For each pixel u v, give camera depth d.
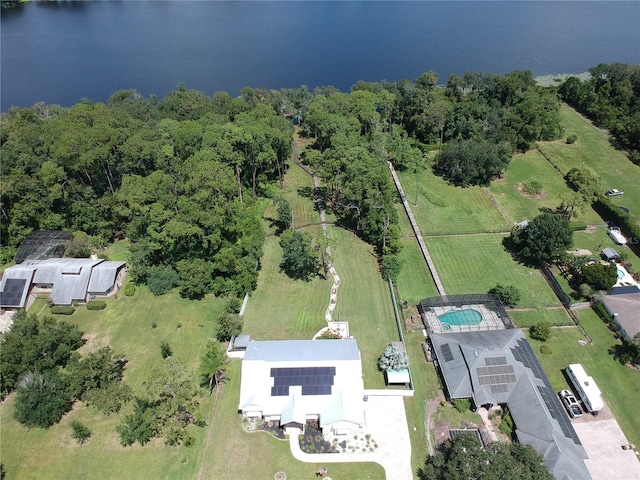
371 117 136.25
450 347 76.00
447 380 71.81
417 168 128.88
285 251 94.00
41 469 63.28
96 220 108.81
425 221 113.19
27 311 89.31
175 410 64.69
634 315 81.56
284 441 66.38
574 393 72.25
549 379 74.62
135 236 99.62
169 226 86.88
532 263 99.31
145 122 139.00
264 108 134.00
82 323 86.31
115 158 107.31
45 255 98.62
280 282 95.12
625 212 110.62
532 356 75.12
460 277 95.75
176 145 112.75
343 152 109.62
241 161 109.25
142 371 76.50
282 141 120.25
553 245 93.25
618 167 133.88
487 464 52.75
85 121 124.12
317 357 72.19
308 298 90.88
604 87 160.38
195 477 62.34
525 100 148.50
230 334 80.31
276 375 70.06
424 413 69.75
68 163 102.50
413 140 150.12
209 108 147.38
